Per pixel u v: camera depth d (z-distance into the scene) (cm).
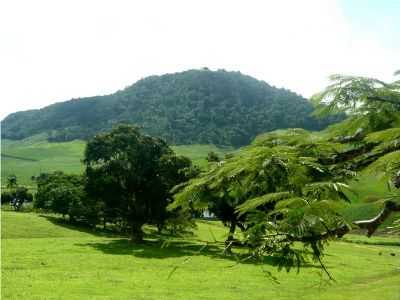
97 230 7225
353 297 2842
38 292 2758
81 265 3928
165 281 3306
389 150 522
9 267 3662
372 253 5966
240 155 600
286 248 521
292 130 658
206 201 651
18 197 9562
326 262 4700
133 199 5844
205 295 2853
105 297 2672
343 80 655
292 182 538
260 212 544
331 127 646
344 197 502
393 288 3127
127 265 4038
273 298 2803
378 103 638
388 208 539
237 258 563
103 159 5784
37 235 6184
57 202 7275
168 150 5975
